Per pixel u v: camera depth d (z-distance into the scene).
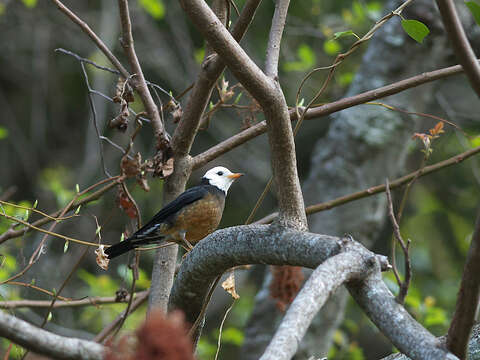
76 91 20.92
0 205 7.23
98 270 16.59
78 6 19.88
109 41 17.69
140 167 6.95
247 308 17.08
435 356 3.61
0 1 17.64
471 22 10.60
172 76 18.33
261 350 11.10
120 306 10.90
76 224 16.69
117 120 6.84
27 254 13.69
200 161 7.29
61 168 18.95
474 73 3.67
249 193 19.47
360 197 7.66
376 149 11.07
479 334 4.91
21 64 21.14
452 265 17.31
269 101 4.54
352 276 3.88
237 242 4.73
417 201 17.66
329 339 11.05
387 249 17.83
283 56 15.62
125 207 7.13
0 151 20.67
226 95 7.57
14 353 6.81
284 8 6.02
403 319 3.80
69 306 7.90
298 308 3.48
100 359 3.34
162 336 2.66
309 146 19.70
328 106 6.78
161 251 6.98
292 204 4.61
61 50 7.09
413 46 11.02
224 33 4.46
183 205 8.46
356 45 5.55
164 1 17.69
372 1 15.50
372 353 16.75
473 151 7.44
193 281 5.18
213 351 11.76
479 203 17.36
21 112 22.08
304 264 4.36
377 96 6.71
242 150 19.27
